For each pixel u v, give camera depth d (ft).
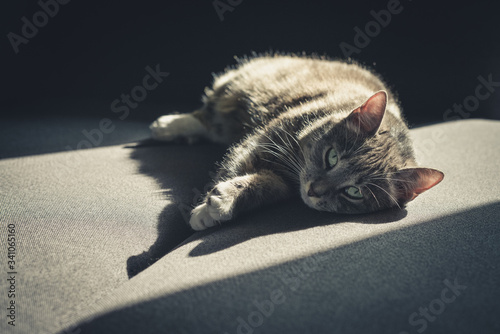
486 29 3.35
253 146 2.30
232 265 1.77
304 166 2.23
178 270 1.77
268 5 3.45
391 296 1.68
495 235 1.94
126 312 1.64
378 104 2.14
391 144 2.22
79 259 1.86
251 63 2.90
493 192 2.27
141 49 3.55
